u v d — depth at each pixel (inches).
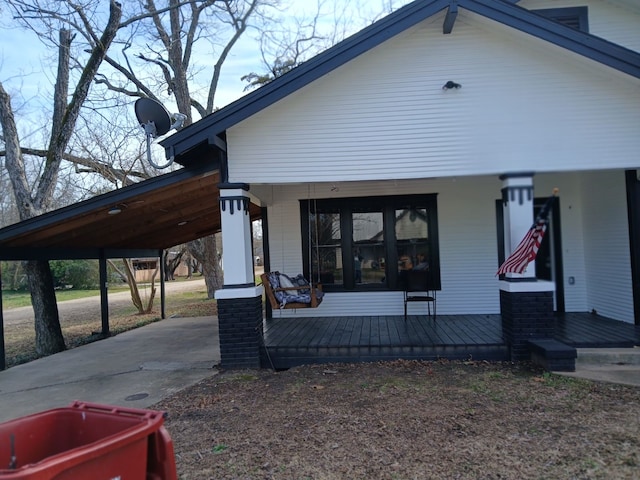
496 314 314.8
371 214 329.7
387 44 229.5
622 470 118.5
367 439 143.7
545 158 222.5
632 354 209.9
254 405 181.5
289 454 135.9
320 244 334.3
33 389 234.1
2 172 842.8
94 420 101.7
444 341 237.0
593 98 219.6
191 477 124.4
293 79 221.0
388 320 307.0
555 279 305.9
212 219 407.2
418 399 177.5
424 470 123.0
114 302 752.3
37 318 359.6
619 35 275.0
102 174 544.4
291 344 243.1
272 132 236.2
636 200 251.3
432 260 321.7
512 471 120.5
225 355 239.1
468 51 226.2
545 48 218.5
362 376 212.8
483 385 190.5
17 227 257.9
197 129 222.5
